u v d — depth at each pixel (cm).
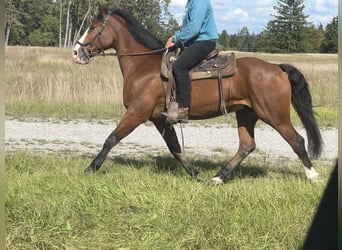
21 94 1409
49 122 1168
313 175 618
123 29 657
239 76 612
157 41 658
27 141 934
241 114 650
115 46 665
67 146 901
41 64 2498
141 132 1116
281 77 612
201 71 609
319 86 1742
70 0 6588
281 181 584
